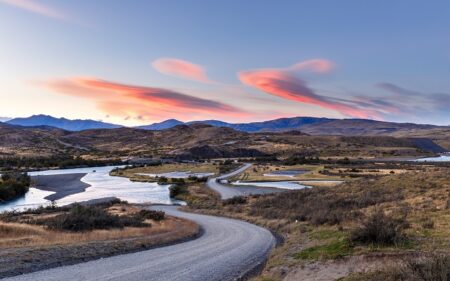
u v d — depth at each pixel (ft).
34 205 259.60
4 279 47.85
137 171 570.46
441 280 32.30
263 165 628.69
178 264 65.26
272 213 158.10
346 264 49.90
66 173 558.15
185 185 383.04
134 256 70.95
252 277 57.98
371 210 107.76
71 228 106.32
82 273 53.62
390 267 39.52
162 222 147.33
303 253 63.16
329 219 103.14
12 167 621.72
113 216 124.98
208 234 116.06
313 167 556.92
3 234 85.30
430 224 68.28
